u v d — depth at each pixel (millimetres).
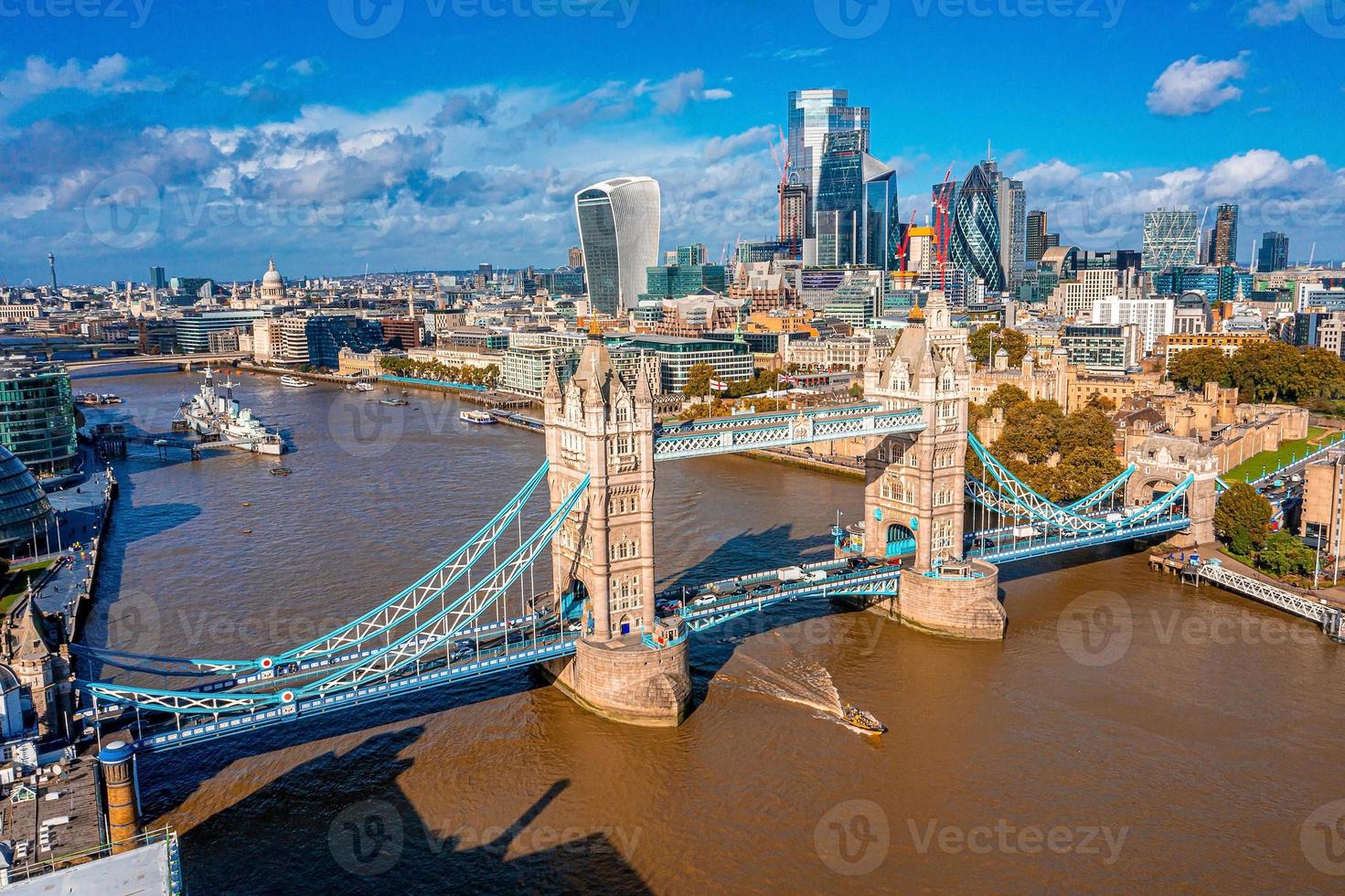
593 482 137250
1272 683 146375
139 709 117812
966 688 146250
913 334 176750
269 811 115250
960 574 168875
